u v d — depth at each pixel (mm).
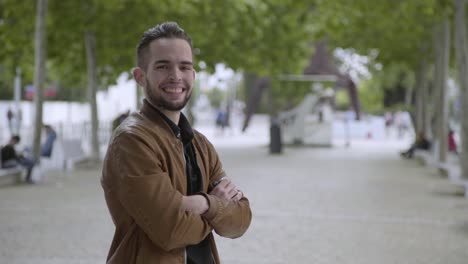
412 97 52781
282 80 32375
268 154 27422
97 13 20000
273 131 27797
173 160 2826
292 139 34438
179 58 2855
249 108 33250
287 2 20109
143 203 2654
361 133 45750
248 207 3035
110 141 2826
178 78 2846
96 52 22047
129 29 20188
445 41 20953
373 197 13719
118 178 2711
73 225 9938
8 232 9320
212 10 20812
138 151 2715
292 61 26234
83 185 15633
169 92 2842
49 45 21859
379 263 7641
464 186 14234
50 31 20875
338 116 50062
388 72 39594
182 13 19266
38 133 16719
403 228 10008
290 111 34281
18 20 19812
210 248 3004
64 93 43375
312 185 15898
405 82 48062
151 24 19750
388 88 54688
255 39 23422
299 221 10484
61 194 13836
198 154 3020
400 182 16859
